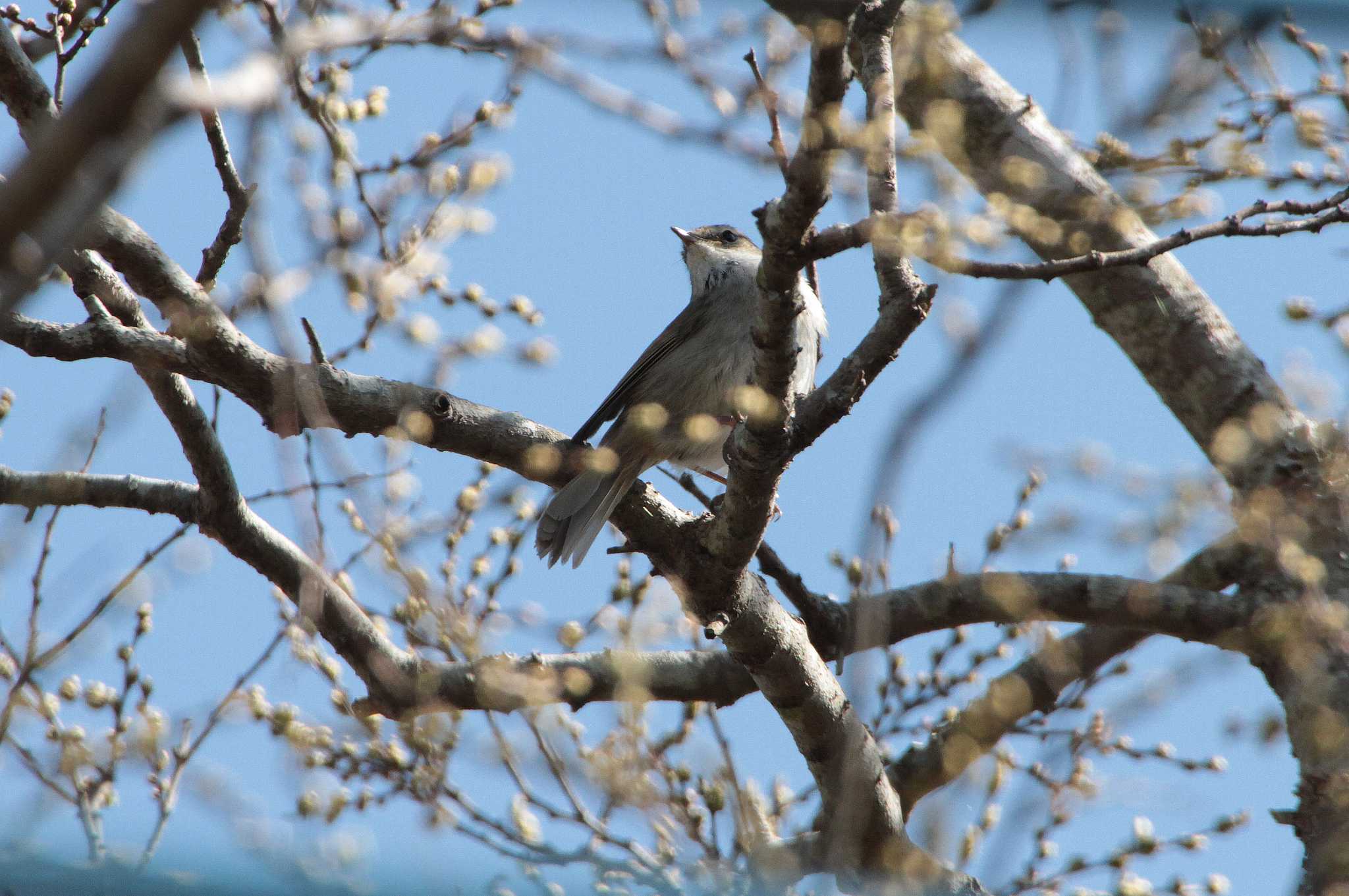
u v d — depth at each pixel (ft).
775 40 23.22
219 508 31.32
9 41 26.43
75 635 28.35
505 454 30.60
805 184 22.13
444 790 27.91
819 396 27.17
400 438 27.71
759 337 25.45
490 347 24.47
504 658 29.94
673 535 31.12
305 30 13.69
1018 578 30.35
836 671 34.06
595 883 26.96
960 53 31.42
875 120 21.74
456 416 30.14
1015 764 30.50
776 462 27.68
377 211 25.70
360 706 30.66
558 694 29.22
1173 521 25.11
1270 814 30.63
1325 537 32.73
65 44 29.14
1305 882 29.35
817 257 23.82
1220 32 24.36
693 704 31.99
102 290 29.17
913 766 34.65
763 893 26.84
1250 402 34.60
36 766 27.25
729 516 29.37
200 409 30.81
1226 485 27.71
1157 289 35.50
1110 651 37.35
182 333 27.12
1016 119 30.14
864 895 31.12
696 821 28.91
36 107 26.61
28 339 27.63
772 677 31.81
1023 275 21.07
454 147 27.09
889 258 26.55
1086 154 25.72
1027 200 23.99
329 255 23.48
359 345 28.91
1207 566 35.19
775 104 21.42
